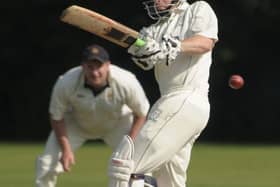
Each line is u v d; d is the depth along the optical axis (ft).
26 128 281.54
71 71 98.27
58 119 98.37
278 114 280.92
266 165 165.07
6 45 284.20
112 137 102.22
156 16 74.08
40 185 98.27
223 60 279.28
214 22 71.51
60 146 98.32
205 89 71.92
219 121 278.87
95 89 97.25
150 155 69.92
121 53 280.51
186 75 71.46
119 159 69.51
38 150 199.62
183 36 71.97
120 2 283.59
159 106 70.69
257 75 283.38
